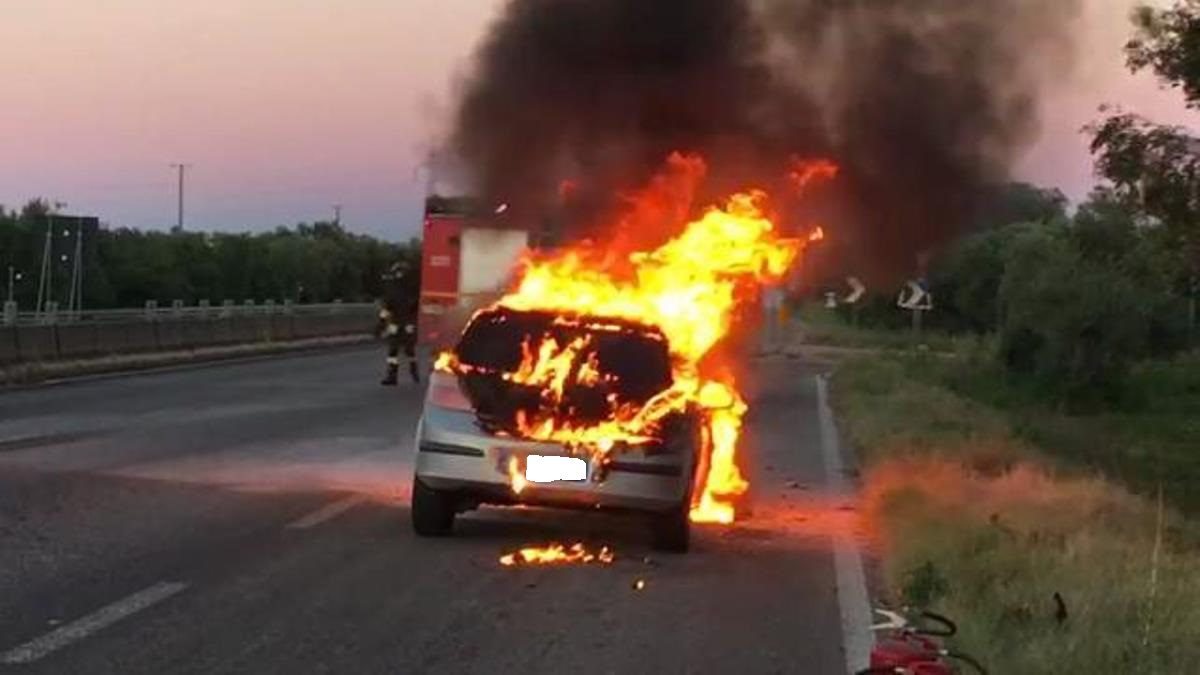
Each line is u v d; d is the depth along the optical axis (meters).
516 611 8.89
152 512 12.03
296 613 8.60
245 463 15.58
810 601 9.50
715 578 10.22
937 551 10.40
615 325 11.35
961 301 52.22
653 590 9.72
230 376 30.38
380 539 11.23
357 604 8.92
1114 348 37.47
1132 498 16.23
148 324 34.38
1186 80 16.88
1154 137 17.50
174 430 18.66
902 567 10.15
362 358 39.06
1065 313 37.41
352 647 7.84
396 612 8.74
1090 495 14.54
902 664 6.93
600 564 10.59
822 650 8.12
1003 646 7.77
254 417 20.92
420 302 30.41
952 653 7.13
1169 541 12.60
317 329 47.88
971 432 21.06
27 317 39.16
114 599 8.77
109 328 32.16
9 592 8.86
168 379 28.70
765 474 16.75
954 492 14.18
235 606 8.72
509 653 7.83
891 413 23.59
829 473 16.94
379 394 26.11
